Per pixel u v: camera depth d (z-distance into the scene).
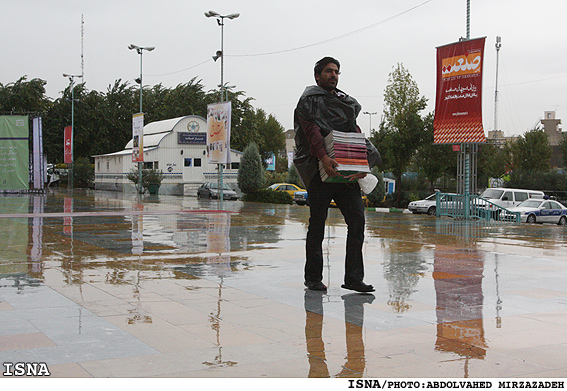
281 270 7.51
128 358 3.73
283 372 3.50
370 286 6.00
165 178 44.50
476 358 3.82
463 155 20.33
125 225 14.66
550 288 6.38
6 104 55.22
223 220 16.95
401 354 3.89
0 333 4.30
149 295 5.79
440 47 19.44
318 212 6.11
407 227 15.48
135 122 35.91
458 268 7.82
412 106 36.75
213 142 24.38
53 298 5.58
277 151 78.75
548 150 51.78
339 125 5.84
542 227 16.67
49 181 58.47
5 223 14.90
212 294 5.89
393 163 37.41
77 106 58.69
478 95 18.70
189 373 3.46
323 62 5.98
